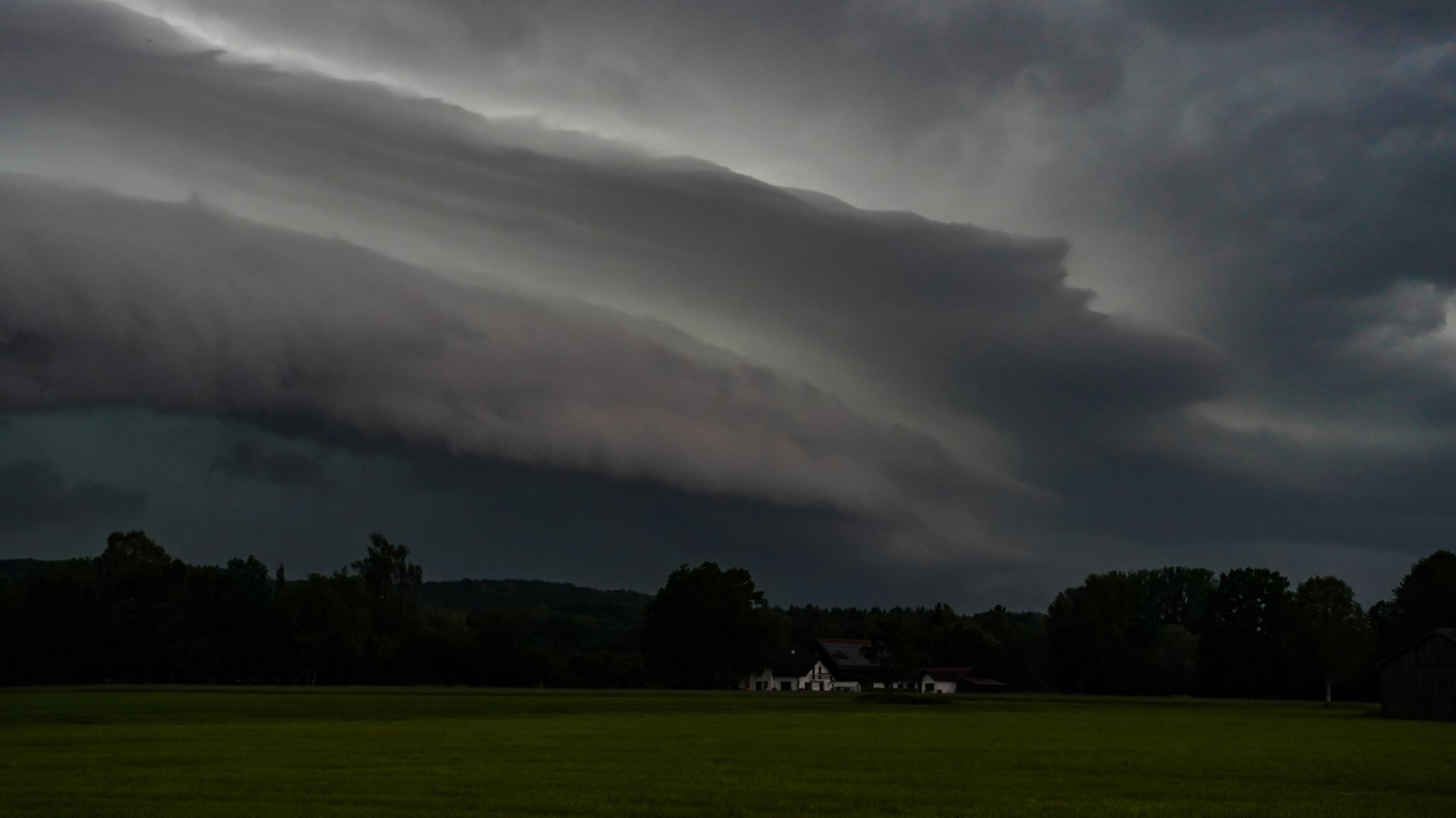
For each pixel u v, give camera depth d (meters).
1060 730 81.38
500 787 41.00
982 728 83.00
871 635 159.88
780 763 51.31
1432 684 111.69
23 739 62.69
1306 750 63.44
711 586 193.50
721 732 72.94
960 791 41.66
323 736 66.00
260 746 58.00
